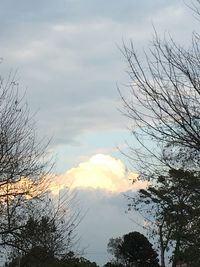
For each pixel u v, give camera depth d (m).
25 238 18.30
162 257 32.69
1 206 18.00
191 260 21.50
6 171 17.61
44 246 18.94
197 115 10.80
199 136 10.80
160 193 19.05
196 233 18.92
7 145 17.70
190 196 14.28
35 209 18.77
